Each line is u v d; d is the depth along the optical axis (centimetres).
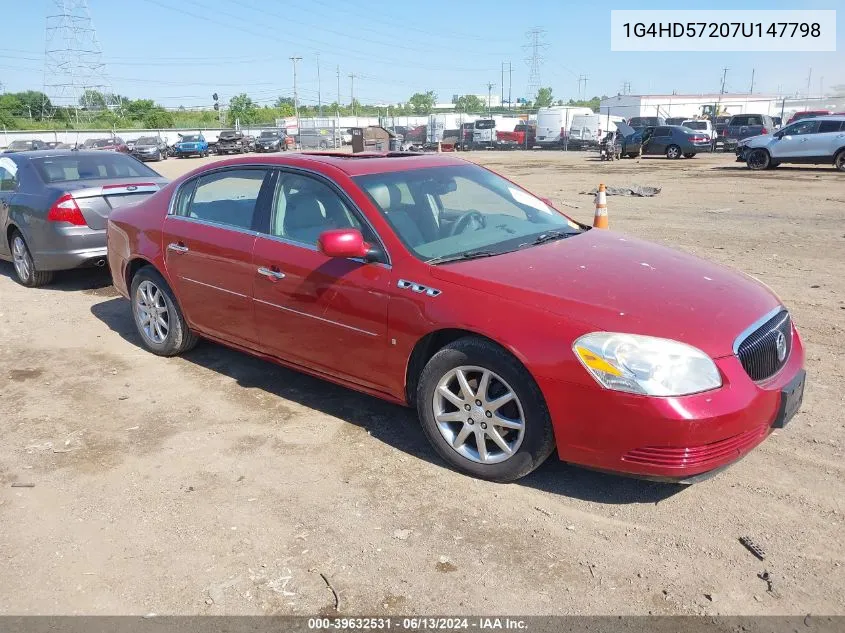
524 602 282
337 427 437
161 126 7925
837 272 782
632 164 2922
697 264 407
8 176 844
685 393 309
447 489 364
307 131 5512
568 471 380
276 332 455
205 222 504
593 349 320
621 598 283
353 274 403
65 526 342
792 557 303
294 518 342
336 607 283
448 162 494
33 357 579
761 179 1978
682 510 339
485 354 350
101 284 829
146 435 433
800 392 355
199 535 331
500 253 402
